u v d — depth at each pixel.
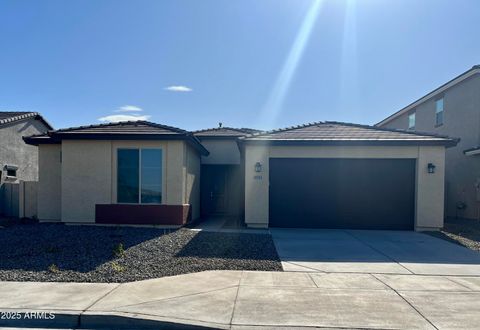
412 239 10.48
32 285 5.83
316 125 14.55
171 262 7.38
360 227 12.41
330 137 12.52
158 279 6.24
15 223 12.75
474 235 11.37
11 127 18.06
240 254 8.20
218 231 11.34
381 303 5.12
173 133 11.47
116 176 11.84
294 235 10.96
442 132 18.45
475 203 15.68
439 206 11.99
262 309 4.85
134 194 11.81
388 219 12.37
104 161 11.84
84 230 10.92
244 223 13.02
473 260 7.90
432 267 7.26
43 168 13.14
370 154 12.29
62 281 6.08
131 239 9.58
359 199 12.47
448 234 11.41
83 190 11.87
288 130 13.77
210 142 17.91
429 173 12.05
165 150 11.78
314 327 4.32
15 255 7.77
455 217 17.16
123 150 11.86
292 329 4.27
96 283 6.00
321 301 5.18
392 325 4.38
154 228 11.55
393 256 8.23
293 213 12.56
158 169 11.80
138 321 4.50
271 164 12.65
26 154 19.36
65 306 4.88
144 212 11.71
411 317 4.62
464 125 16.61
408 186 12.34
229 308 4.88
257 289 5.69
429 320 4.54
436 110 19.17
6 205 16.39
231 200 17.64
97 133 11.55
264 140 12.28
